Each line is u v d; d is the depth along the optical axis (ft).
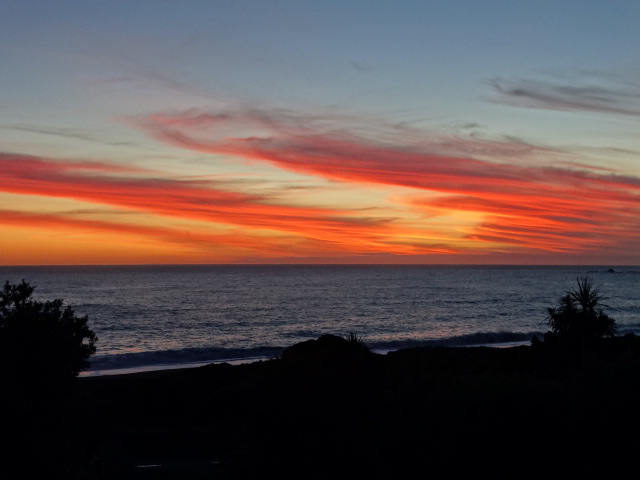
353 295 422.00
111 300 364.38
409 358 91.86
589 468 34.17
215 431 60.70
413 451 35.17
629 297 434.30
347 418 38.52
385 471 35.63
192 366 141.59
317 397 38.81
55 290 460.14
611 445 34.47
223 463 44.55
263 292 451.94
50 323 38.93
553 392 36.83
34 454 33.99
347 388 39.86
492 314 293.64
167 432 59.93
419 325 246.06
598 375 36.81
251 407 40.50
